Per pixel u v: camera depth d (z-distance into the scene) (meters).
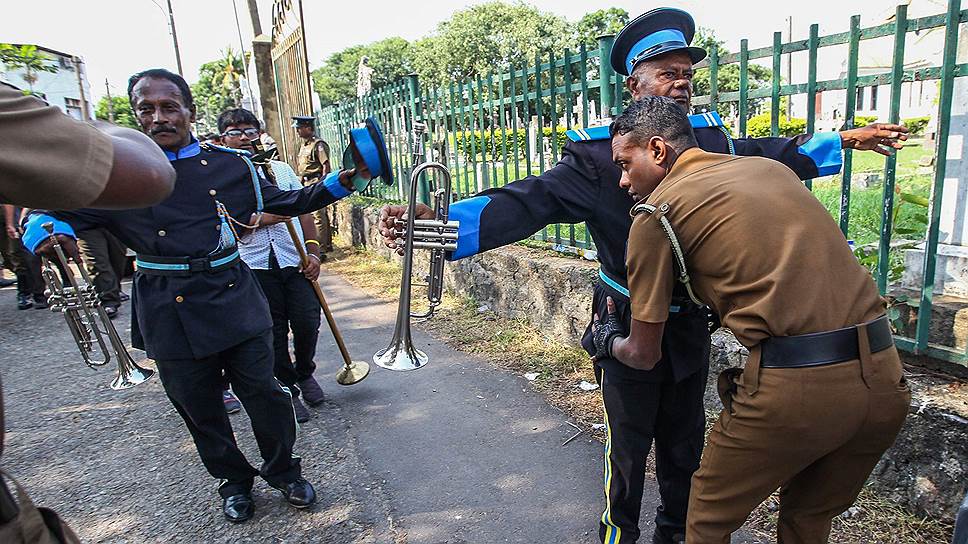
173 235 2.66
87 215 2.70
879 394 1.68
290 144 10.57
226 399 4.18
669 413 2.33
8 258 7.00
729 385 1.87
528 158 4.70
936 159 2.57
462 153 5.80
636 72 2.34
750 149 2.38
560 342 4.68
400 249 2.24
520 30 45.16
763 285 1.68
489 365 4.55
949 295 2.93
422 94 6.39
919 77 2.66
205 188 2.72
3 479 1.14
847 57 2.84
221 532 2.88
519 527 2.81
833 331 1.65
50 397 4.55
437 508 2.97
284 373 3.93
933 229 2.63
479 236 2.14
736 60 3.33
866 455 1.80
